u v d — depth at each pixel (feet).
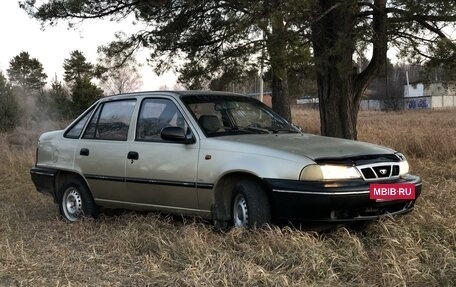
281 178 16.94
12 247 18.58
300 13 26.04
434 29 27.25
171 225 20.11
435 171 33.60
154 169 20.15
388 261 14.83
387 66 34.24
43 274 16.14
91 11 35.83
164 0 30.96
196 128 19.51
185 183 19.22
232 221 18.58
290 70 34.01
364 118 120.26
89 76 40.96
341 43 25.90
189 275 14.97
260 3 26.21
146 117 21.31
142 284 14.94
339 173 16.84
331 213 16.63
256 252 16.16
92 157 22.52
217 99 21.40
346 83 30.81
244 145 18.19
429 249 16.10
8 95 83.41
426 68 30.45
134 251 17.94
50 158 24.58
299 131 21.77
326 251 16.01
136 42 38.17
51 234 20.95
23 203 28.55
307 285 13.96
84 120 23.91
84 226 21.56
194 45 34.12
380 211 17.67
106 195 22.16
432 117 118.32
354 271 14.85
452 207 20.90
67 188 23.80
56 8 35.99
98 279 15.52
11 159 43.34
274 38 26.76
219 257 16.05
